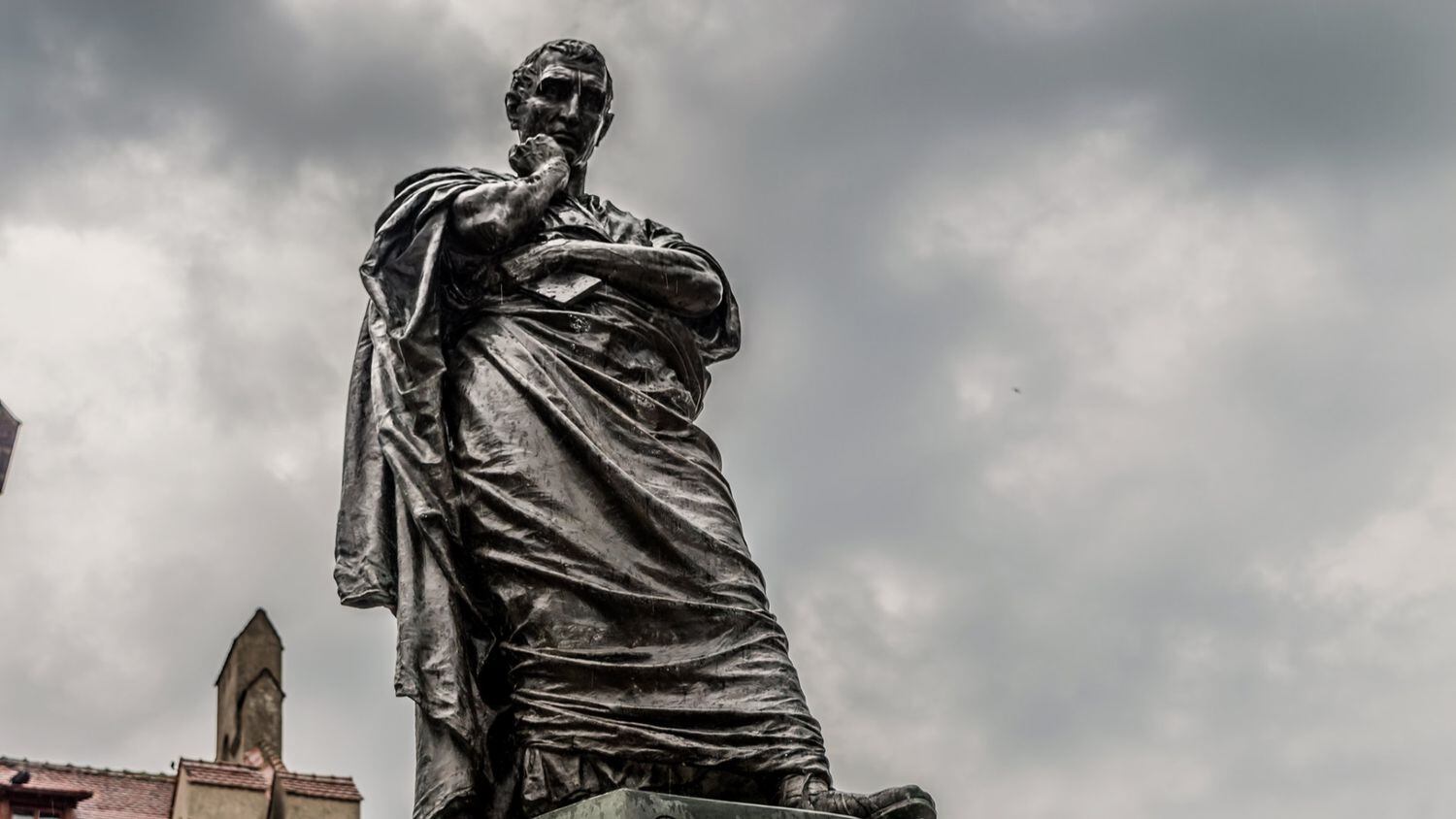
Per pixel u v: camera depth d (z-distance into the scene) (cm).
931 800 687
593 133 901
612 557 737
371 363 814
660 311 824
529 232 828
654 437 782
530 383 775
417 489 755
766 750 701
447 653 725
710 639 727
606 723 695
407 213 823
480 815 702
